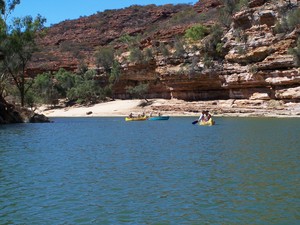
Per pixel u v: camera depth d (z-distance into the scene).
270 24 81.81
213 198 13.33
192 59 91.75
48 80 113.12
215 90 89.00
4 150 26.47
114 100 111.00
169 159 21.61
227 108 77.00
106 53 119.69
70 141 32.47
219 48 87.88
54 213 11.95
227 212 11.82
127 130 45.28
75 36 184.88
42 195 14.00
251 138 32.19
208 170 18.11
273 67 74.88
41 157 23.03
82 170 18.58
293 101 70.56
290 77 71.56
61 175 17.42
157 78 104.38
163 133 39.94
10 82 94.62
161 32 124.25
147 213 11.83
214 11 135.75
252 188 14.59
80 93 109.19
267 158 21.25
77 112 97.75
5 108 59.69
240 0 96.69
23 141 32.59
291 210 11.94
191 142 30.33
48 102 111.62
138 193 14.12
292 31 76.31
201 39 99.81
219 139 32.12
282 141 29.39
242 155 22.53
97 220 11.26
